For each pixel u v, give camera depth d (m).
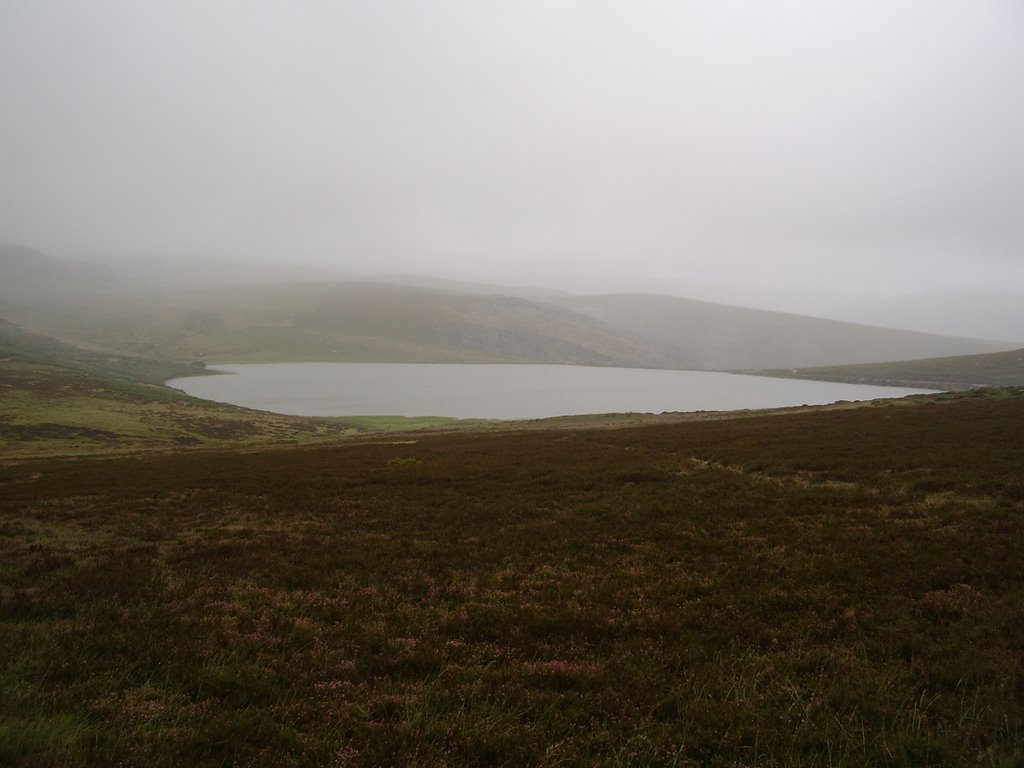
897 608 10.66
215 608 12.07
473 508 22.89
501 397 173.38
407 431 80.00
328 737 6.89
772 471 27.09
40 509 25.25
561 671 8.84
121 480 34.41
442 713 7.64
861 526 16.73
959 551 13.64
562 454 38.12
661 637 10.05
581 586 13.16
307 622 11.23
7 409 84.88
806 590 11.95
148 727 7.01
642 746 6.82
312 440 71.31
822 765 6.41
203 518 22.81
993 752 6.30
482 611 11.59
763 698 7.79
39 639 9.98
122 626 10.87
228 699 7.91
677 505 21.27
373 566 15.41
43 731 6.59
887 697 7.65
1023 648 8.79
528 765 6.50
